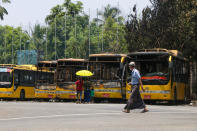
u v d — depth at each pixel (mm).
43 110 21172
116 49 67562
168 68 29750
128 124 13781
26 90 45000
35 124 13930
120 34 79500
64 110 21219
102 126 13109
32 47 117688
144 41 46344
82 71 34594
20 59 94125
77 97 33531
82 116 17406
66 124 13844
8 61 123562
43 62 39531
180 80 33281
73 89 37438
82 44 89438
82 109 22141
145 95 29984
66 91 37594
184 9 43312
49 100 41531
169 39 43406
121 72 34656
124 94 34594
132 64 19125
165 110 21859
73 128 12484
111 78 34906
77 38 106000
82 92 36000
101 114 18500
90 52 88125
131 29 47719
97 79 35188
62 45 113562
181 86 33656
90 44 88750
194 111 21266
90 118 16344
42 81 39406
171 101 31141
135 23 47594
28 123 14344
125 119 15820
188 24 42031
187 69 36781
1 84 42844
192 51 25828
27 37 123000
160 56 29906
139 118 16297
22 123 14367
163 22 44219
